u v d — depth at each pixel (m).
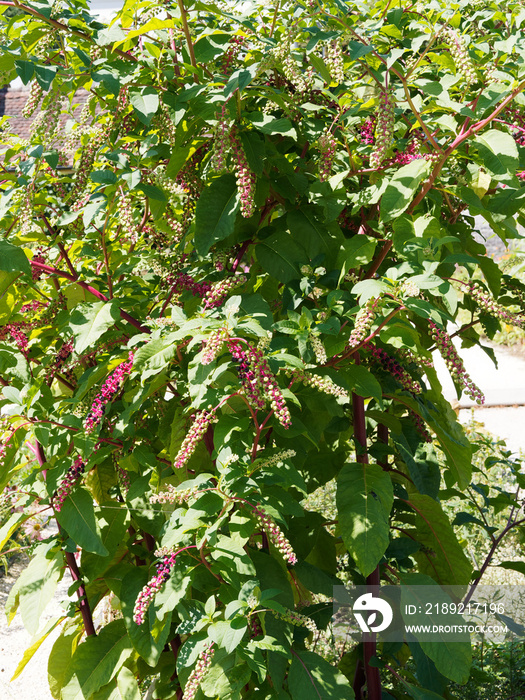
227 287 1.96
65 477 2.17
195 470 2.38
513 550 4.19
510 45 1.98
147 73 2.28
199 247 2.14
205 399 1.84
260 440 2.33
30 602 2.32
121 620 2.55
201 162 2.50
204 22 2.57
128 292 2.55
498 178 2.00
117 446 2.33
